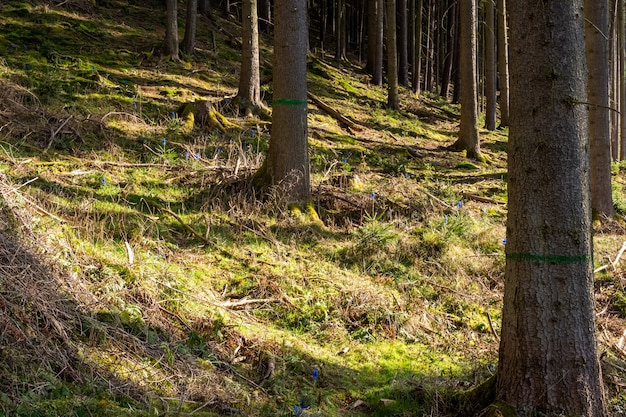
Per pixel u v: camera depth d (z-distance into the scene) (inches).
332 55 1118.4
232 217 322.0
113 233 261.6
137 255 248.7
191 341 207.5
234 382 191.6
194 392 179.9
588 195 175.6
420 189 430.6
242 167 381.4
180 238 290.7
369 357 235.6
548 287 172.7
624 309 300.0
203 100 468.4
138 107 458.6
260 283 266.1
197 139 423.2
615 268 343.0
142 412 159.9
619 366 234.1
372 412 195.8
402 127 701.3
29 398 146.6
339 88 812.0
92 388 162.4
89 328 186.1
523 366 175.6
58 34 602.5
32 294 178.7
